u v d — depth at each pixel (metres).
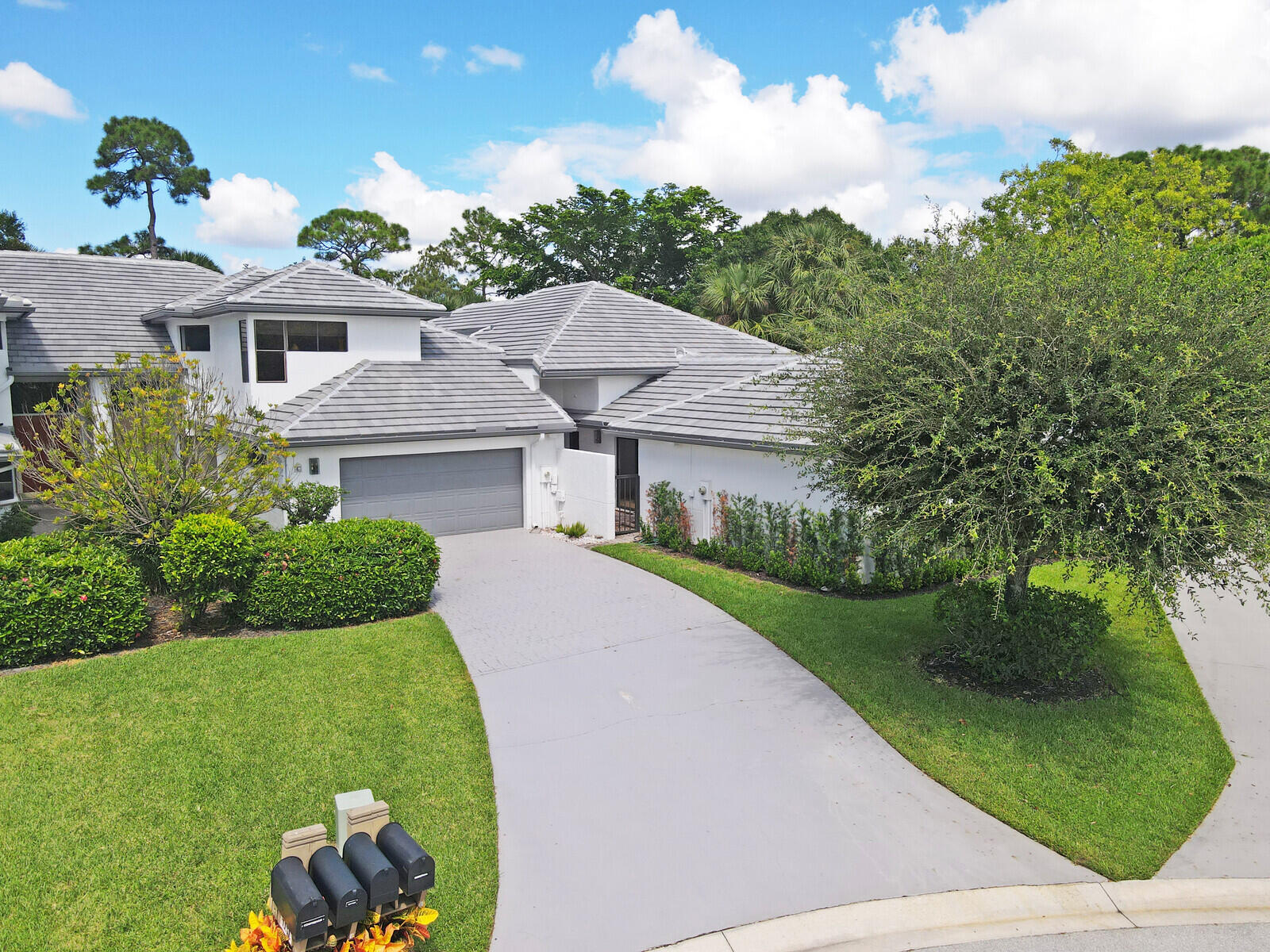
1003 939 5.77
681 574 14.52
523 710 9.14
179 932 5.56
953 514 8.27
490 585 14.12
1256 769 7.98
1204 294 7.95
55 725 8.38
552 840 6.80
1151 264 8.54
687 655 10.75
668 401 19.59
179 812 6.91
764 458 14.80
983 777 7.73
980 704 9.16
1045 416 7.72
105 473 12.07
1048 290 8.30
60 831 6.59
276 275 19.06
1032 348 8.02
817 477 12.89
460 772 7.76
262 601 11.42
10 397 20.28
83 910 5.73
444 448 18.08
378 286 19.73
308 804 7.10
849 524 13.06
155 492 12.17
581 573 15.01
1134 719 8.83
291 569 11.50
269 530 12.66
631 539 18.05
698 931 5.81
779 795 7.50
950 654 10.39
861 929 5.85
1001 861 6.61
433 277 57.69
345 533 12.00
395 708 9.03
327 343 18.92
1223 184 32.53
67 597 10.21
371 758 7.90
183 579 11.10
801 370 11.08
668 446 17.19
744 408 16.23
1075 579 14.34
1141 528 7.60
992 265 8.78
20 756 7.73
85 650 10.47
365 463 17.31
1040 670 9.44
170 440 12.71
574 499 19.02
